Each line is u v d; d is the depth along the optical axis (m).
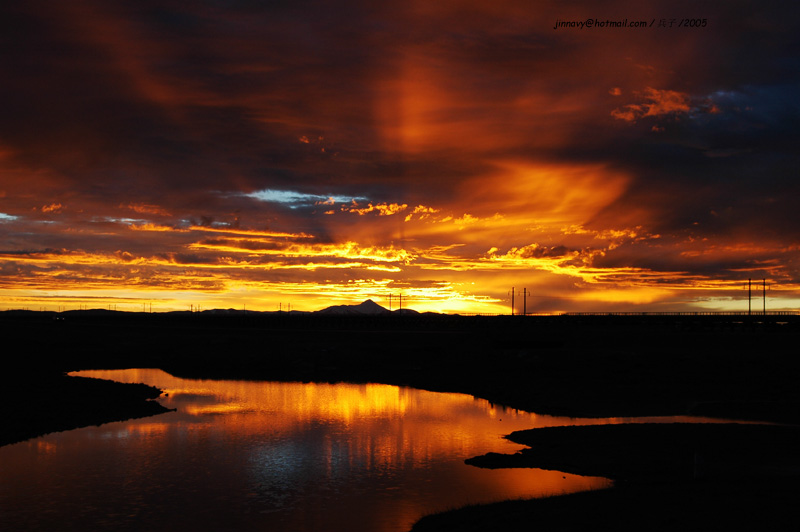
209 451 38.28
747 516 21.77
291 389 69.62
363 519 26.20
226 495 29.58
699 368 69.62
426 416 50.62
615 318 121.19
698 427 41.81
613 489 27.67
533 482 30.84
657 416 49.34
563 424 46.69
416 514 26.66
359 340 108.62
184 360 99.19
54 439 41.88
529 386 66.38
